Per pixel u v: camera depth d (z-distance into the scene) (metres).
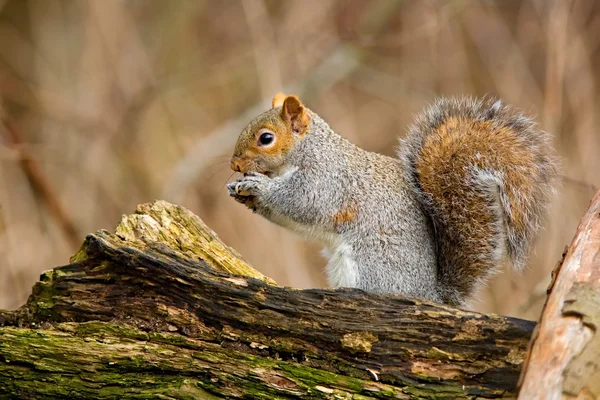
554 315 5.36
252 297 6.38
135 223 7.43
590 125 14.05
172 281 6.41
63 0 18.48
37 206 14.01
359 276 8.42
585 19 17.02
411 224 8.46
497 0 17.58
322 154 8.77
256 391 6.08
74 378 6.19
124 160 15.36
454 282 8.59
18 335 6.27
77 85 16.92
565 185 13.04
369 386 6.05
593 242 5.93
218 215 13.78
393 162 8.89
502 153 8.45
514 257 8.41
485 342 6.00
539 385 4.99
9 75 18.19
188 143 16.09
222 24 18.34
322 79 16.11
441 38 16.38
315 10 16.69
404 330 6.16
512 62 15.75
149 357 6.20
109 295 6.49
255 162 8.95
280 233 13.36
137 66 16.58
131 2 17.81
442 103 9.00
